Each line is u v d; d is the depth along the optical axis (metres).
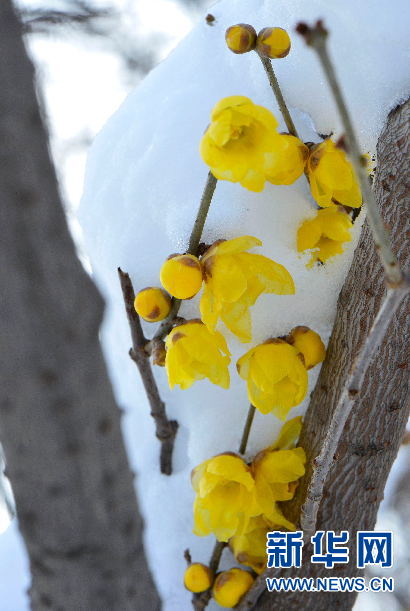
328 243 0.75
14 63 0.66
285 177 0.73
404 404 0.74
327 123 0.75
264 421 0.76
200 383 0.77
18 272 0.66
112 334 0.79
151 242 0.75
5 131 0.65
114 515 0.69
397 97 0.75
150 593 0.71
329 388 0.75
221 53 0.76
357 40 0.74
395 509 1.43
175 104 0.76
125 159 0.77
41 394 0.67
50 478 0.68
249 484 0.74
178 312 0.74
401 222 0.73
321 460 0.71
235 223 0.74
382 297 0.73
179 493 0.79
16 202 0.66
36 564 0.70
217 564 0.76
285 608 0.76
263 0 0.76
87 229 0.77
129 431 0.81
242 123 0.70
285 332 0.75
